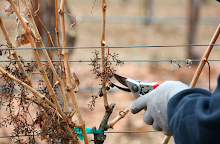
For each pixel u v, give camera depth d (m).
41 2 4.98
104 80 1.54
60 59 1.48
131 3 18.42
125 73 8.06
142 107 1.40
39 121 1.55
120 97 6.25
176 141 1.03
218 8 16.88
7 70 1.42
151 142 4.51
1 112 4.75
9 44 1.40
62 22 1.35
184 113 1.00
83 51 9.88
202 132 0.90
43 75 1.35
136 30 13.39
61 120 1.47
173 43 11.53
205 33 12.54
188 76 7.82
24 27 1.26
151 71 8.28
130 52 10.30
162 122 1.27
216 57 9.49
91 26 13.69
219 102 0.87
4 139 3.96
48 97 1.54
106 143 4.49
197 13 8.98
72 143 1.53
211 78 7.70
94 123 5.08
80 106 5.68
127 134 4.76
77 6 16.38
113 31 13.12
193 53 9.05
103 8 1.40
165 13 16.06
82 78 7.36
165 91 1.28
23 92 1.42
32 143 1.49
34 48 1.32
